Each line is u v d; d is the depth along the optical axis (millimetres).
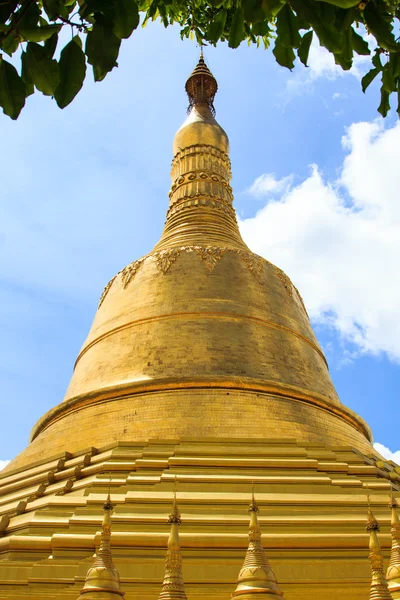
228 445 22703
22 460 26469
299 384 28812
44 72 6609
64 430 26422
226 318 29953
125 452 22281
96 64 6781
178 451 21719
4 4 6348
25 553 17094
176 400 25547
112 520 17219
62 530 17656
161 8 10789
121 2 6629
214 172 40844
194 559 15742
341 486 20172
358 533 16938
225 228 37469
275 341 30156
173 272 32281
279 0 6660
